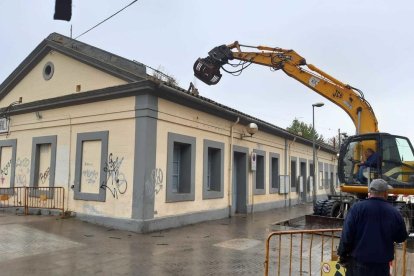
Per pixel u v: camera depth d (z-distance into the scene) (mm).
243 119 16281
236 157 17125
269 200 19547
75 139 13211
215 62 12266
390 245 4270
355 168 11758
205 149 14078
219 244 9797
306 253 8922
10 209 14766
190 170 13234
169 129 12242
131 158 11477
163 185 11891
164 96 11914
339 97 12289
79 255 8227
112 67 12242
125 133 11750
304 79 12430
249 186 17359
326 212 13688
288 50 12555
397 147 11445
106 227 11555
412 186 11117
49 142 14156
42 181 14492
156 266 7562
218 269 7441
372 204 4352
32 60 15109
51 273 6941
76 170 12977
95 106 12680
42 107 14391
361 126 12047
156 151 11625
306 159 26141
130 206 11297
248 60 12586
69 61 13898
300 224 14305
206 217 13906
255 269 7477
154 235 10719
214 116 14719
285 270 7445
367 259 4211
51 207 13594
